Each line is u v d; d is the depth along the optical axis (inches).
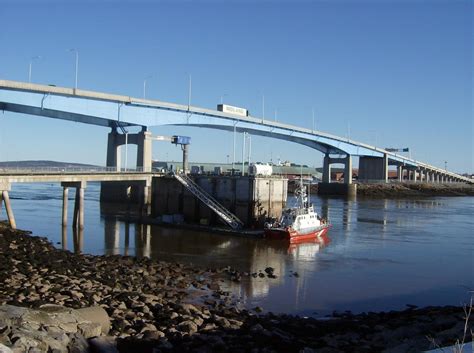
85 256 1733.5
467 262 1943.9
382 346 871.7
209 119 4183.1
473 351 496.4
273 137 5531.5
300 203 2642.7
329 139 5979.3
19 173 2245.3
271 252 2058.3
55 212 3282.5
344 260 1926.7
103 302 1042.1
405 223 3250.5
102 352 756.0
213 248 2121.1
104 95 3280.0
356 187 6505.9
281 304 1298.0
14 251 1600.6
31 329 735.1
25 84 2871.6
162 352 809.5
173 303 1104.2
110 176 2797.7
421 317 1095.6
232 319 1039.6
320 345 895.7
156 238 2336.4
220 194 2861.7
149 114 3659.0
